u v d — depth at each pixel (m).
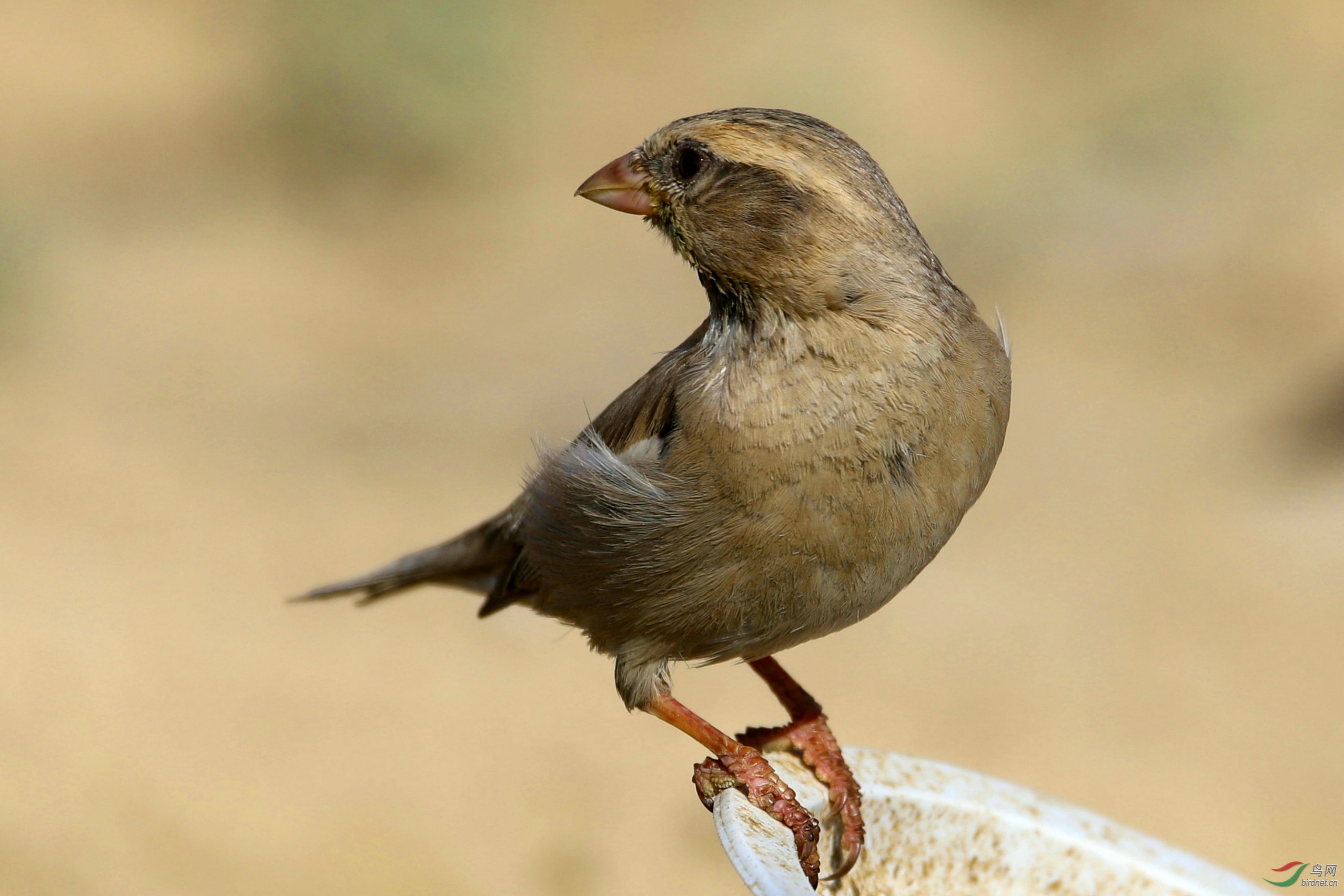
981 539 15.16
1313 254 20.45
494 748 11.83
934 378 5.19
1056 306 19.89
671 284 20.27
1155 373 18.31
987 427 5.34
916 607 14.03
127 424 16.45
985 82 26.00
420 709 12.17
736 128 5.43
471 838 10.84
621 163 5.70
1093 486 16.12
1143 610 13.91
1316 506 15.42
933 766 5.70
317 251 21.20
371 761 11.42
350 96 23.28
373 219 22.25
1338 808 11.50
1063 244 21.08
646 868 10.79
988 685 12.84
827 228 5.21
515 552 6.98
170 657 12.21
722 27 27.30
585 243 21.56
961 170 23.17
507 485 15.63
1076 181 22.44
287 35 23.88
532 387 17.67
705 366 5.47
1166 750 12.08
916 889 5.33
